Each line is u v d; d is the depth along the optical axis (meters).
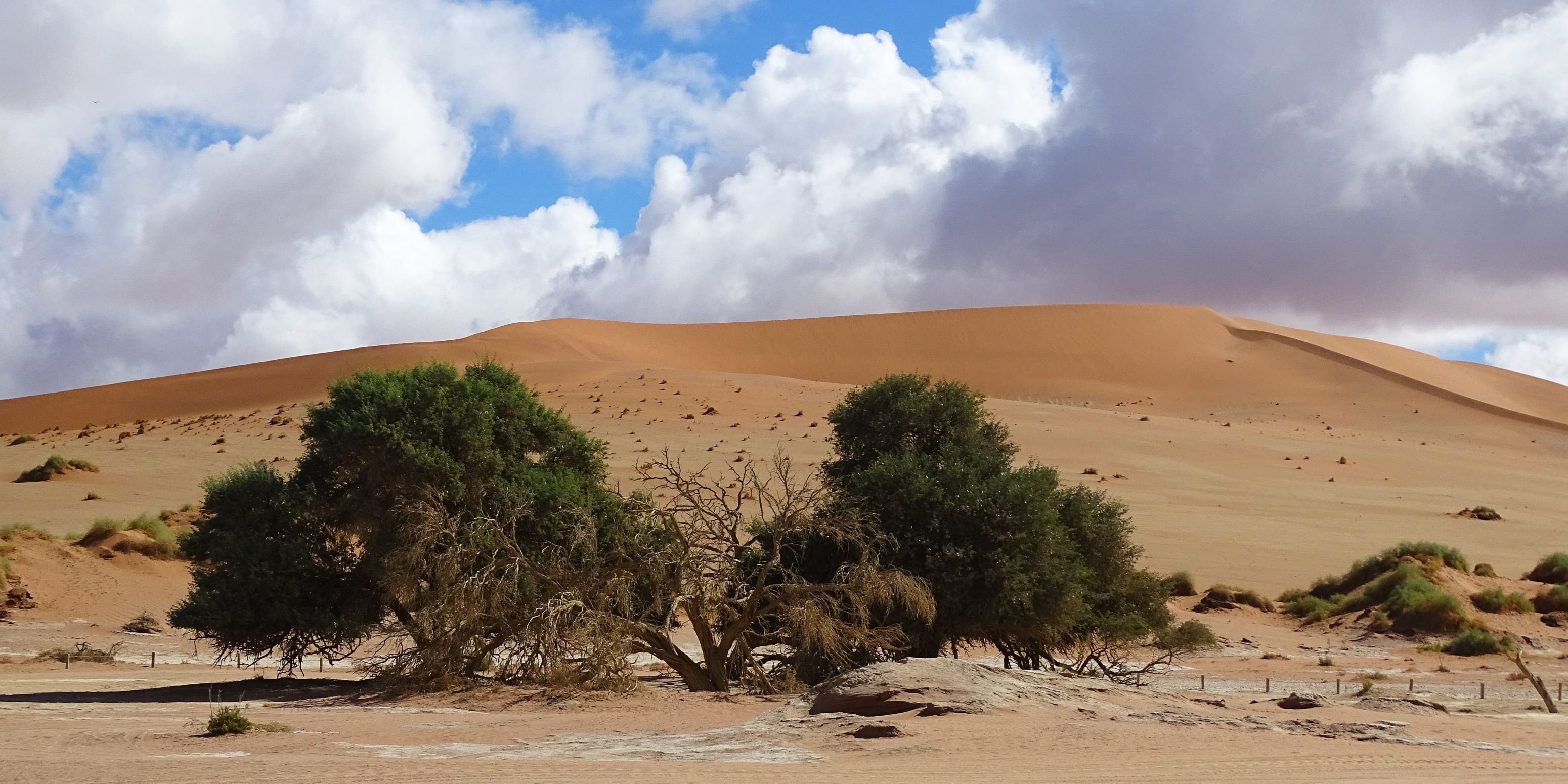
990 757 15.09
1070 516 36.00
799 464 85.19
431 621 26.95
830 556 32.31
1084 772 13.70
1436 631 51.19
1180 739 16.92
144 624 45.44
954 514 31.80
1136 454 108.62
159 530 56.75
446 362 34.53
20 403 167.12
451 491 30.92
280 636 31.64
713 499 29.97
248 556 30.38
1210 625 54.38
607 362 157.38
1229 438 123.88
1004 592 31.12
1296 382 188.25
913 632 31.44
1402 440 144.25
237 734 17.38
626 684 25.88
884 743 16.17
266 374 168.25
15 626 43.91
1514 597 54.41
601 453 36.25
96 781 12.20
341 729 18.73
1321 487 101.12
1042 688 21.19
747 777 13.06
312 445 33.22
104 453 90.44
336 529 32.69
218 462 85.88
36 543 52.22
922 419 36.72
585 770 13.77
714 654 28.30
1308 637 53.12
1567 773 14.80
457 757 15.39
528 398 35.06
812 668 29.61
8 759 13.88
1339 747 16.89
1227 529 79.94
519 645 27.03
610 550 29.77
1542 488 111.94
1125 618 35.38
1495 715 25.75
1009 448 37.47
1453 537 81.44
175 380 172.88
